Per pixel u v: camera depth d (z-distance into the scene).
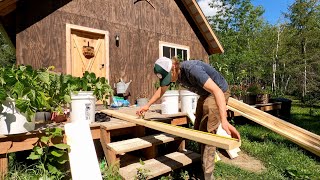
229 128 1.98
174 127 2.74
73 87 2.96
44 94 2.68
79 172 2.41
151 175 2.69
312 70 22.11
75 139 2.67
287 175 3.34
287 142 4.93
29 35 4.81
